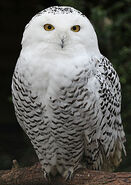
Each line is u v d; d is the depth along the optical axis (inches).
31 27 217.0
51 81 217.2
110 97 241.9
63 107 221.9
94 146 244.1
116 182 216.1
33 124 233.3
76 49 216.1
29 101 224.7
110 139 250.7
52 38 213.2
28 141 416.5
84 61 216.5
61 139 235.6
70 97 219.5
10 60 672.4
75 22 214.8
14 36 682.2
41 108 225.1
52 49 214.8
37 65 215.9
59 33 212.4
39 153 246.7
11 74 658.2
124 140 266.5
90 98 223.5
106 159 257.4
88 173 233.0
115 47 405.1
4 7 677.9
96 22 366.6
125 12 399.2
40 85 218.7
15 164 243.8
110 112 244.5
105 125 242.4
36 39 216.1
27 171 241.1
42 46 215.3
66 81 215.8
